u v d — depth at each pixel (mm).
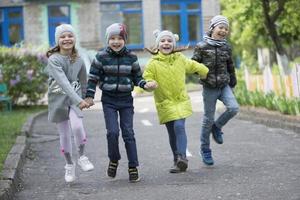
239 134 14000
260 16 23578
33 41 39219
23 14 39125
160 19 39406
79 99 8430
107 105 8891
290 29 24625
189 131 14930
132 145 8875
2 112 20938
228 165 9914
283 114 15836
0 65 22484
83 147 8742
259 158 10508
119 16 39250
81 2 39094
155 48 9539
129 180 8922
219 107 20391
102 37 39219
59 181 9234
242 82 21125
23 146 11758
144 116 19219
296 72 15742
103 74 8898
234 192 7934
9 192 7973
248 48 33031
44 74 23500
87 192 8375
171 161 10531
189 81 37469
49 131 15781
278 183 8352
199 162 10305
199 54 9719
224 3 24344
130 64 8867
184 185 8477
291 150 11352
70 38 8664
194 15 39656
